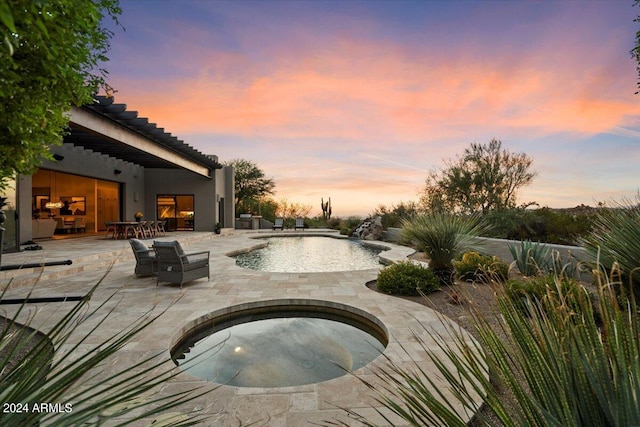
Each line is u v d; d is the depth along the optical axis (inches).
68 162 431.5
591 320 37.8
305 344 152.6
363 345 154.7
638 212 110.3
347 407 93.0
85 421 39.7
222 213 781.9
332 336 163.9
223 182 773.9
